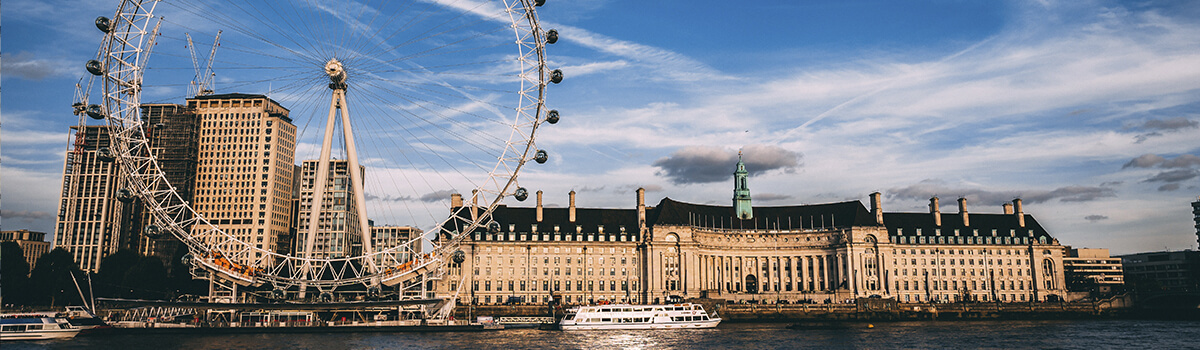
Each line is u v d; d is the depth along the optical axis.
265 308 146.50
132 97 126.75
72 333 133.25
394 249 145.50
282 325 150.88
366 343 134.12
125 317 155.25
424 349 126.69
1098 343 142.00
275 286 143.38
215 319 156.00
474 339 144.50
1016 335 157.88
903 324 192.25
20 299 180.75
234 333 148.12
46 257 192.50
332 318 168.12
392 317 167.88
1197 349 132.62
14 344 123.31
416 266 150.38
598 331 164.75
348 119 138.62
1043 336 155.50
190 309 156.50
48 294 184.75
